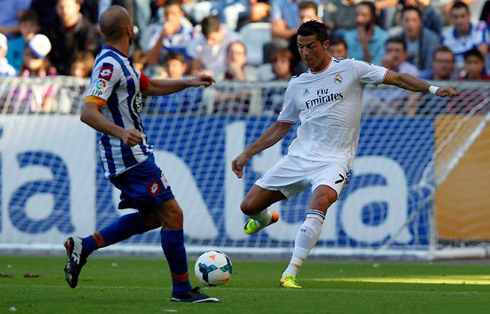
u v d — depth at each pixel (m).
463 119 38.12
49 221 38.44
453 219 38.72
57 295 18.89
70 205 38.41
